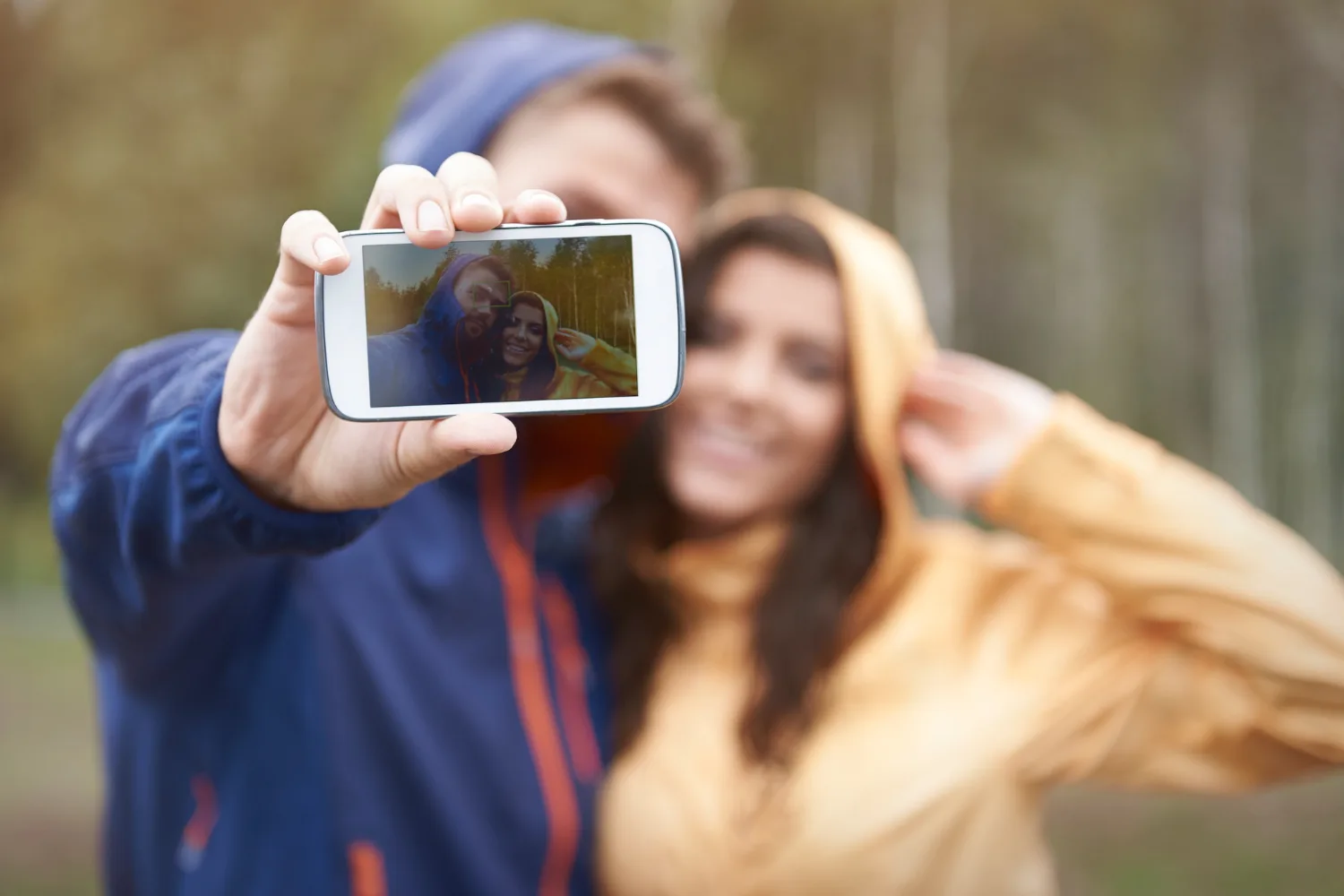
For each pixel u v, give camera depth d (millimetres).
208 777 1550
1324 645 1648
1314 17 13508
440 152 1773
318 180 9141
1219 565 1699
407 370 988
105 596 1252
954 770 1715
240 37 9586
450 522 1682
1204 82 14258
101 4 9539
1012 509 1832
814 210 1932
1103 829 6246
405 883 1504
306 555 1066
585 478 1882
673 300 1020
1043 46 13977
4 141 9359
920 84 13188
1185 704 1750
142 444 1107
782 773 1713
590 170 1735
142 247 9109
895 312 1862
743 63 12406
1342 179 14258
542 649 1751
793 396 1818
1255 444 14359
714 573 1851
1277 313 14688
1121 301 15297
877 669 1784
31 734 7691
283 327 973
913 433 1917
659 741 1784
